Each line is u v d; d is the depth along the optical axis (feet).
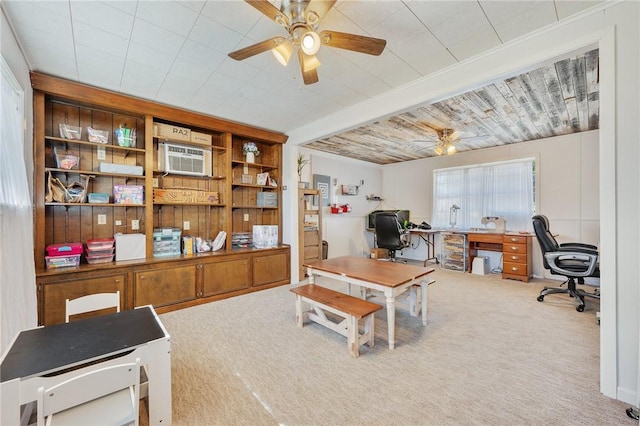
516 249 15.53
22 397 3.58
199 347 7.83
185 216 12.76
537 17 6.19
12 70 6.43
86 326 5.16
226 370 6.68
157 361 4.72
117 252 10.19
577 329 9.02
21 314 6.30
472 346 7.89
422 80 9.02
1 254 5.28
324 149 19.39
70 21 6.23
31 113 8.31
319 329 9.05
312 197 18.42
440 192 20.99
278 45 5.97
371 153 20.53
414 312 10.21
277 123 13.61
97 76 8.79
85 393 3.39
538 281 15.39
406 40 7.03
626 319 5.46
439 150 15.23
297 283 14.88
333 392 5.86
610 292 5.61
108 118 10.81
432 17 6.21
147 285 10.16
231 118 12.83
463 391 5.87
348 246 22.07
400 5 5.84
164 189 11.64
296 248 15.05
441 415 5.17
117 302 6.51
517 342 8.12
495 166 18.15
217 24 6.43
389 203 24.39
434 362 7.04
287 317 10.08
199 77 8.91
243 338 8.40
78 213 10.12
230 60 7.92
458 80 8.17
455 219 20.06
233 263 12.55
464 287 14.15
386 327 9.27
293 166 15.02
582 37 5.99
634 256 5.37
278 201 15.48
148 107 10.69
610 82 5.57
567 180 15.46
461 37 6.91
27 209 6.97
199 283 11.47
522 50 6.95
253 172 15.33
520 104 11.29
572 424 4.93
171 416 4.91
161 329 5.09
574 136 15.24
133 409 3.88
